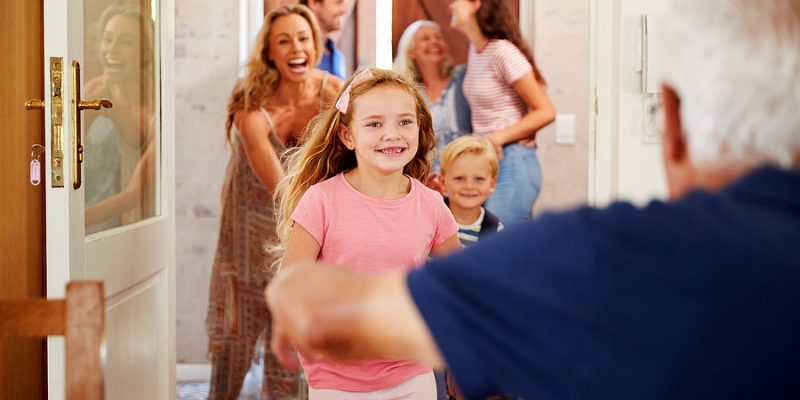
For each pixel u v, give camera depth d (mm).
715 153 646
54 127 1939
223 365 3922
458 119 3912
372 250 1767
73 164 1967
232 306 3932
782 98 618
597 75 2783
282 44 3893
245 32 3998
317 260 1796
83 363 896
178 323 4059
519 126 3889
